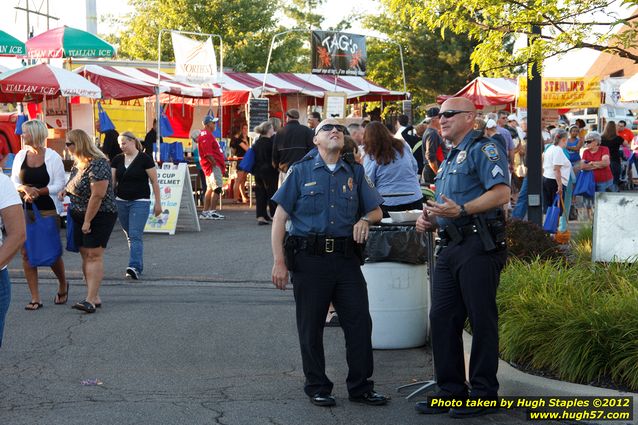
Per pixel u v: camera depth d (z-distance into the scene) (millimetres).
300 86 25625
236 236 15281
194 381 6543
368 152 8703
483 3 8172
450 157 5867
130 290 10320
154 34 43781
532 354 6336
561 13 7980
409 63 45969
